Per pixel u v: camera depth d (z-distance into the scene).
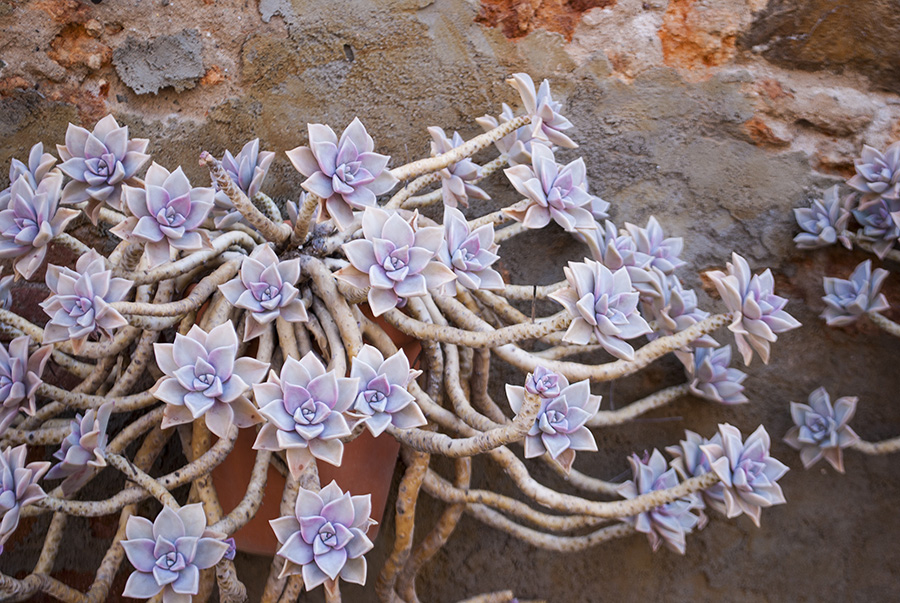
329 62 0.89
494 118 0.91
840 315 0.93
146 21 0.85
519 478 0.68
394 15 0.90
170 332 0.79
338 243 0.72
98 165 0.62
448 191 0.79
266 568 0.93
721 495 0.78
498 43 0.92
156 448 0.75
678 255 0.93
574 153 0.94
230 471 0.72
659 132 0.94
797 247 0.94
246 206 0.63
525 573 0.96
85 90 0.84
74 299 0.58
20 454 0.60
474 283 0.64
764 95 0.94
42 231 0.60
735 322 0.68
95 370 0.73
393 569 0.75
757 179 0.94
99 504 0.62
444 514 0.78
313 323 0.69
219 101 0.88
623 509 0.71
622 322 0.62
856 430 0.96
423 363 0.77
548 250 0.96
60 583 0.64
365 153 0.59
